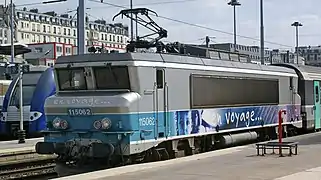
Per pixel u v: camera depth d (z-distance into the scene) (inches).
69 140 643.5
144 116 634.2
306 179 472.7
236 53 890.1
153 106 649.6
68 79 668.1
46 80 1049.5
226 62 818.8
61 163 658.2
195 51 796.6
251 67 888.3
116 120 614.9
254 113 886.4
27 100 1067.9
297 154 671.1
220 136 801.6
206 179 478.6
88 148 628.7
